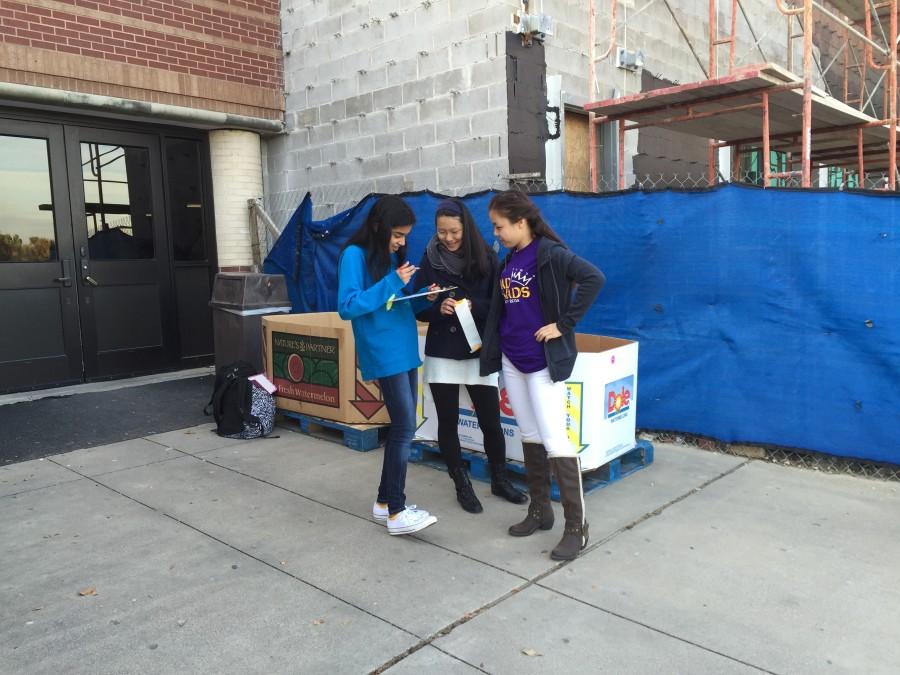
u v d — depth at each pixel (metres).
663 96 5.64
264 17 8.13
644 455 4.61
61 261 6.98
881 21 9.32
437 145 6.84
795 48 10.86
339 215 6.98
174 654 2.62
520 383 3.48
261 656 2.61
